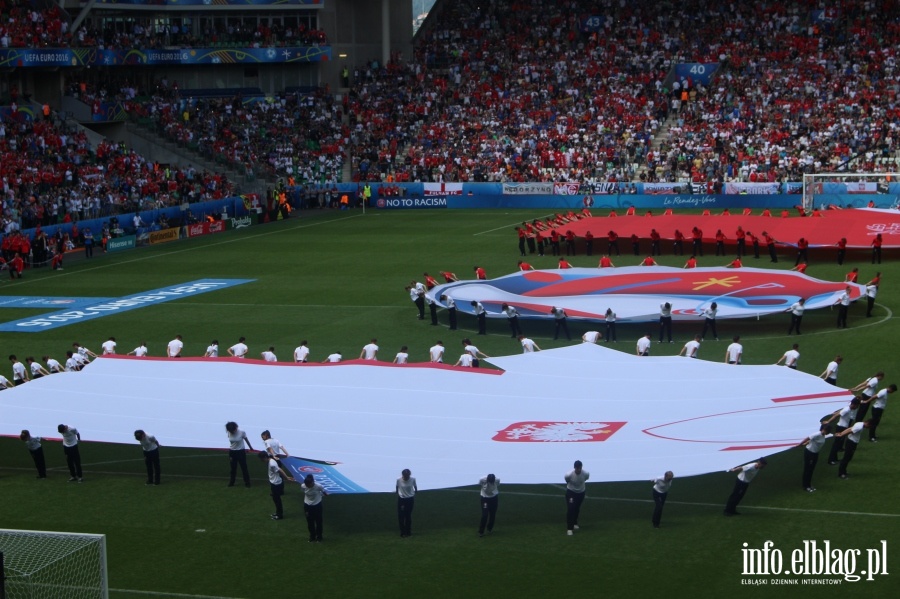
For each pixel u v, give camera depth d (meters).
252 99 106.56
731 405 30.83
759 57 100.69
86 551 24.27
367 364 35.72
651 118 97.75
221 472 30.62
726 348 42.31
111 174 85.38
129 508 27.84
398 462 27.14
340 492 25.06
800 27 103.38
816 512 25.97
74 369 38.59
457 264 64.31
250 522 26.62
